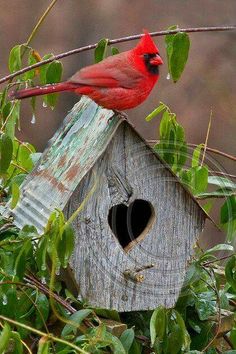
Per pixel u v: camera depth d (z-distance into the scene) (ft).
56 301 25.58
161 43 58.70
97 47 29.27
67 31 58.39
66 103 57.11
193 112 57.72
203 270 27.91
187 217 26.99
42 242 23.97
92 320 26.16
